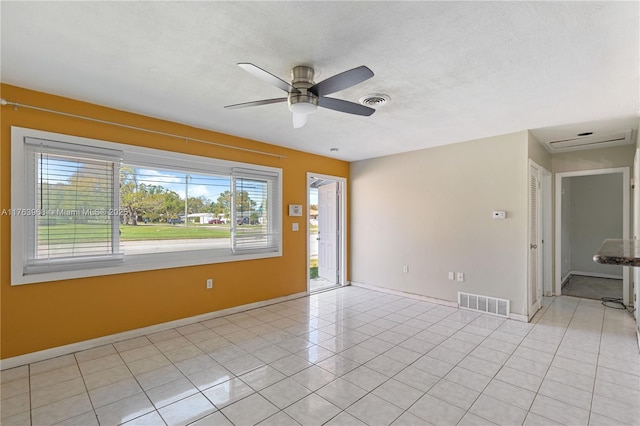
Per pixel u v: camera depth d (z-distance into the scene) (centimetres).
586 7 158
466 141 430
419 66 221
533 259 405
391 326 362
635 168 374
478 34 183
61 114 279
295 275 483
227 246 405
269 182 452
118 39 190
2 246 254
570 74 230
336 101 224
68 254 286
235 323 369
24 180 263
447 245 449
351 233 580
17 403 213
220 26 177
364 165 559
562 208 571
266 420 197
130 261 323
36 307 269
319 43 193
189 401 216
